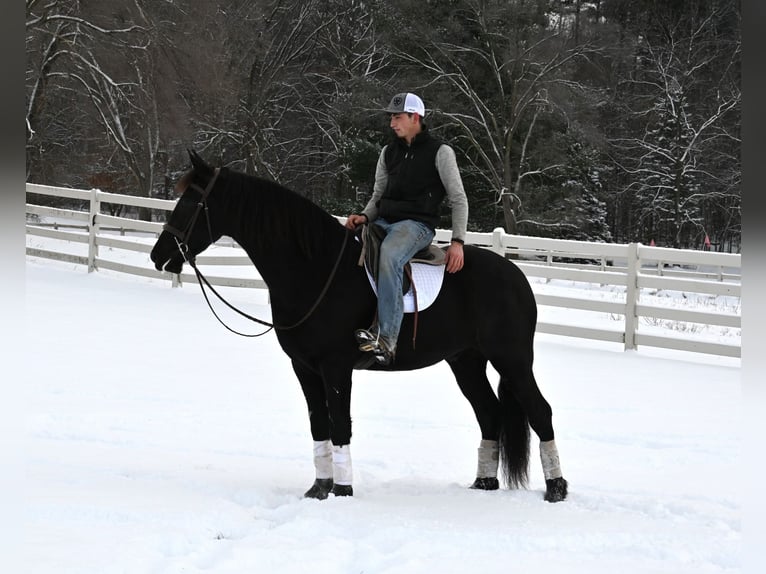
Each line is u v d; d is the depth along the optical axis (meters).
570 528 4.63
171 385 8.44
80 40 29.81
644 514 5.00
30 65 29.23
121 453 6.18
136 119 32.53
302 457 6.30
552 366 10.18
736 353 10.48
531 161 33.34
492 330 5.33
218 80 31.77
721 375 9.73
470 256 5.51
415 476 5.85
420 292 5.25
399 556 4.12
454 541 4.38
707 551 4.25
